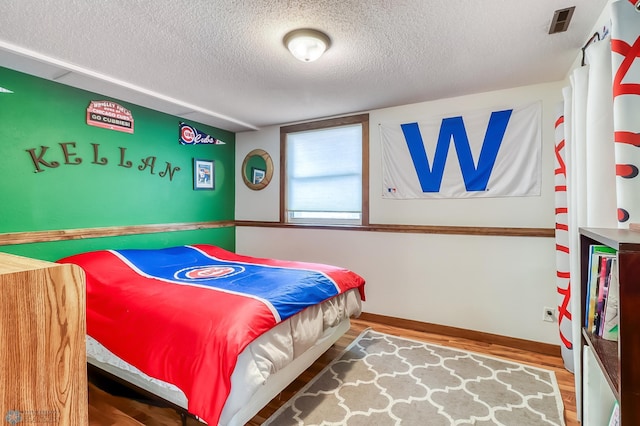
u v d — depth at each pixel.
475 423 1.81
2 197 2.35
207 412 1.42
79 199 2.78
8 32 1.90
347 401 2.01
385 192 3.39
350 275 2.73
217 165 4.12
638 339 0.74
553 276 2.69
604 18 1.70
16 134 2.41
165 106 3.24
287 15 1.74
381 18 1.77
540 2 1.64
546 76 2.57
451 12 1.72
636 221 1.19
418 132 3.21
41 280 0.49
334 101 3.15
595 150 1.54
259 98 3.06
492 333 2.91
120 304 1.94
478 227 2.97
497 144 2.89
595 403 1.13
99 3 1.62
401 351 2.71
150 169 3.34
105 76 2.55
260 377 1.62
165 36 1.95
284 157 3.99
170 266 2.74
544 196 2.73
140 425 1.75
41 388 0.50
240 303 1.79
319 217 3.85
